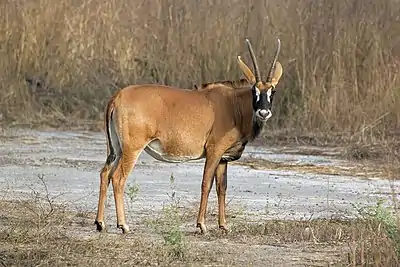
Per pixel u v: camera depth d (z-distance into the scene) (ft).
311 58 185.78
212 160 93.61
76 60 205.36
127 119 91.66
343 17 190.80
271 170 139.33
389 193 121.60
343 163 146.92
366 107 174.29
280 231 94.12
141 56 203.41
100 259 79.82
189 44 198.39
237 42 194.70
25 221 94.02
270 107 92.94
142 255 81.76
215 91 94.79
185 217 100.94
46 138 169.68
